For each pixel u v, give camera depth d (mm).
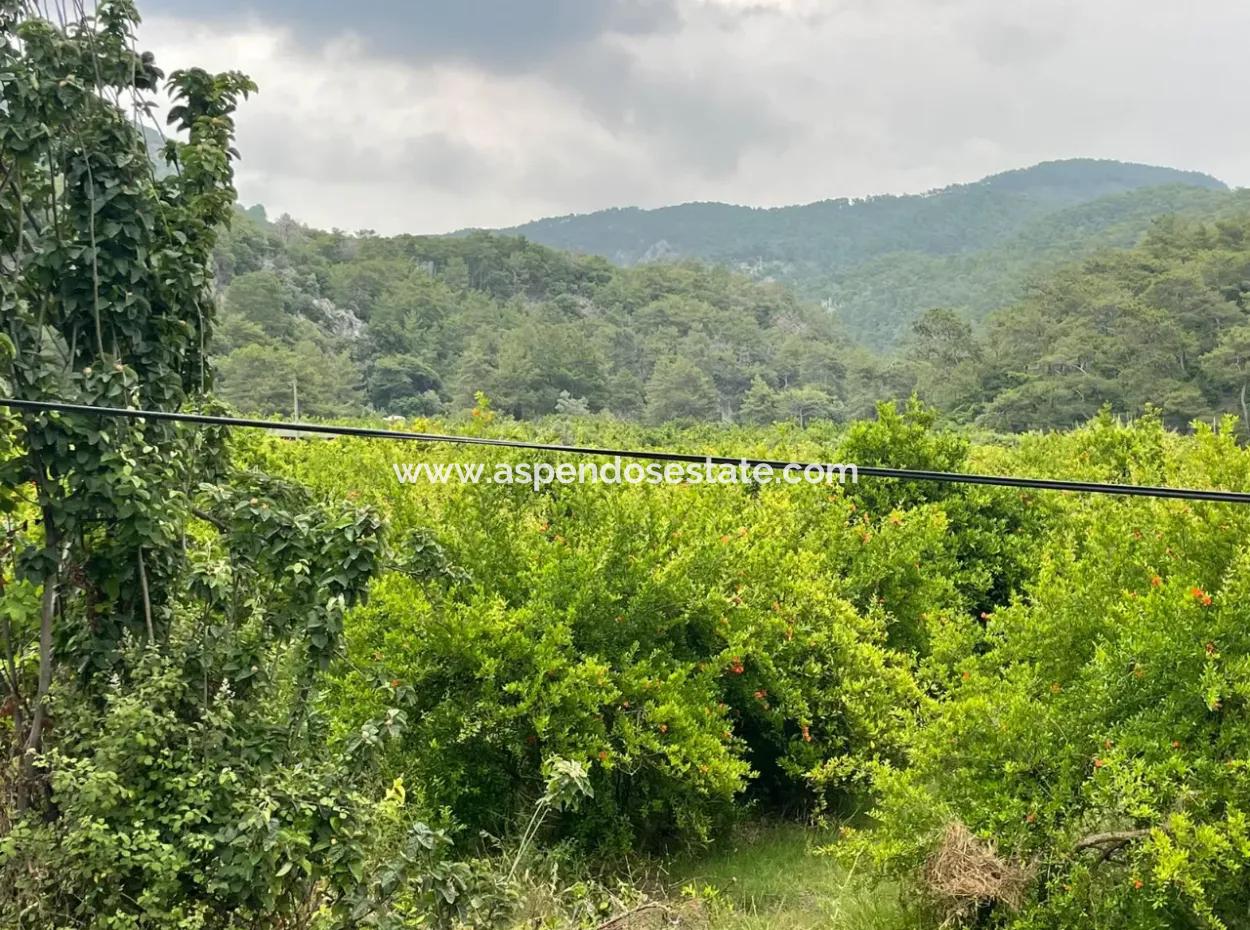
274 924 3723
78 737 3691
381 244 104000
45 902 3422
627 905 5090
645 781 6133
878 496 10328
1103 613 5344
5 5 3875
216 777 3605
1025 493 10742
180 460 4285
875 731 6461
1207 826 3996
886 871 4895
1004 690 5137
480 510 7000
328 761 4062
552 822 6000
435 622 5949
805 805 6961
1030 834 4547
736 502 9594
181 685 3748
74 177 3941
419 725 5914
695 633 6969
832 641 7059
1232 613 4520
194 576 3801
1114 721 4691
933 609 8086
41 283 3910
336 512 4109
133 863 3311
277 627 4027
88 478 3717
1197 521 5613
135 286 4102
